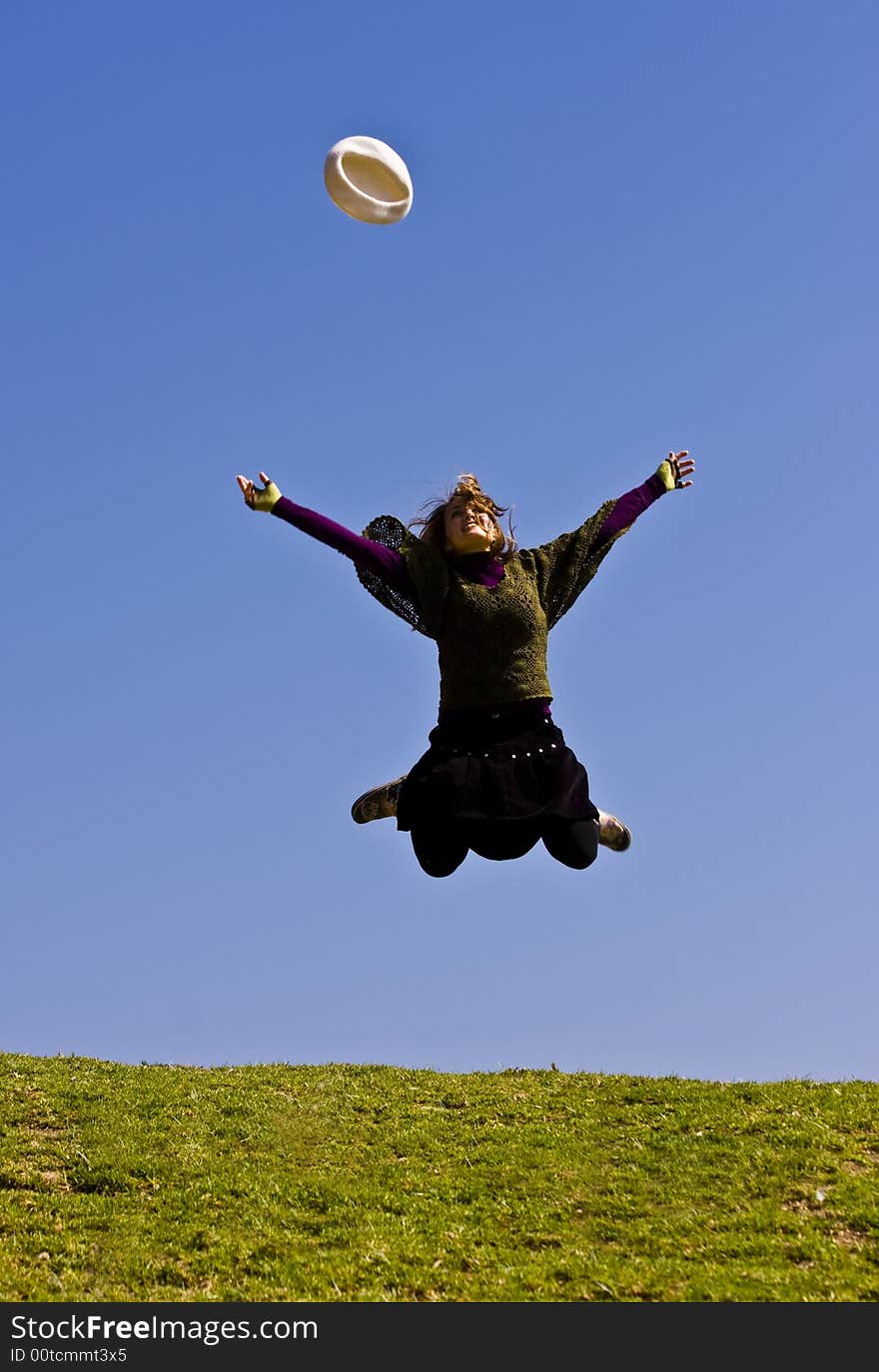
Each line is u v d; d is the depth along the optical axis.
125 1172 15.63
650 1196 14.91
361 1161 16.38
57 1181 15.52
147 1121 17.34
